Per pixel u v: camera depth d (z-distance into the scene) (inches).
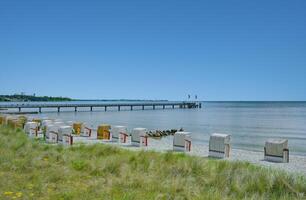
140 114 3750.0
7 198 244.4
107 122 2363.4
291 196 290.4
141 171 368.2
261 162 685.3
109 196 261.6
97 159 434.6
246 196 276.4
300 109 6033.5
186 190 283.4
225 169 380.5
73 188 287.1
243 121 2669.8
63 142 817.5
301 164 665.6
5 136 636.7
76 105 4067.4
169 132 1536.7
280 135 1647.4
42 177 313.1
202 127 2057.1
